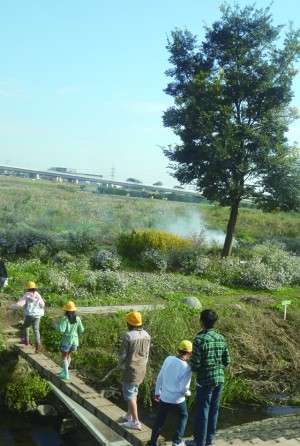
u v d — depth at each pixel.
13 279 15.47
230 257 21.25
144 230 23.64
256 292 18.23
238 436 8.05
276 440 7.67
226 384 10.85
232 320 13.64
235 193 20.30
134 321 7.46
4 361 10.45
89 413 8.55
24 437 8.81
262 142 19.70
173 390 6.59
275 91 19.95
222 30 20.30
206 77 19.89
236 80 20.34
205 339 6.70
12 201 36.03
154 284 17.03
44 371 9.67
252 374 11.98
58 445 8.61
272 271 19.84
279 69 20.31
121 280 16.05
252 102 20.59
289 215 41.72
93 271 17.92
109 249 20.72
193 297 15.27
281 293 18.44
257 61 20.19
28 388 9.74
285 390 11.62
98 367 10.99
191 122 19.62
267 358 12.62
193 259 20.44
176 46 21.23
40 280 15.83
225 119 19.30
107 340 11.85
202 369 6.67
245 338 12.94
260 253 22.62
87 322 12.33
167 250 21.03
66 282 15.15
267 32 20.17
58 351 11.28
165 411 6.63
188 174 20.59
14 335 11.60
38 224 27.14
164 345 11.51
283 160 19.89
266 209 21.28
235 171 20.19
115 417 7.64
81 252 20.06
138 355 7.37
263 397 11.07
